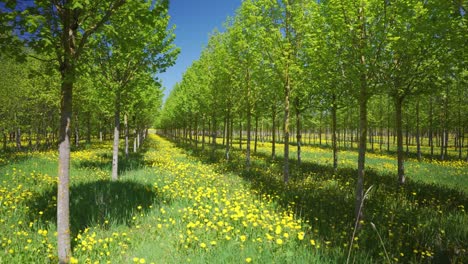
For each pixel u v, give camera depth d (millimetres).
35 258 4504
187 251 4910
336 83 7562
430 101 23172
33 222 5844
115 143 10961
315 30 7496
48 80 18688
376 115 33656
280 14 10562
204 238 5434
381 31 6066
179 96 29031
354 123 36844
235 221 6293
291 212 7066
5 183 9141
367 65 6355
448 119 23188
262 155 24172
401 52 6379
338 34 6535
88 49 4898
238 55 14727
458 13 4801
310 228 6035
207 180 11008
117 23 5090
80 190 8477
